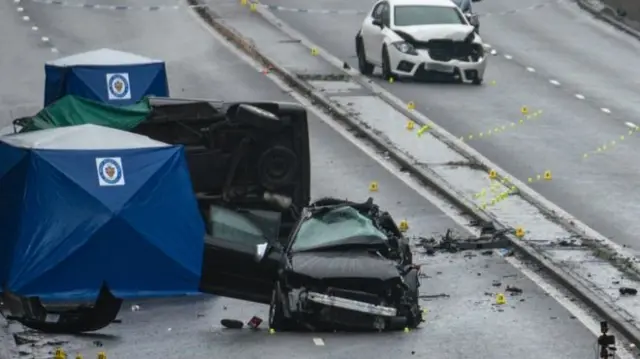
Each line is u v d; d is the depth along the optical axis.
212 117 81.62
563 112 125.81
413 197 97.56
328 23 169.88
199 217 69.19
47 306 70.31
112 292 65.25
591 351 65.62
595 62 152.25
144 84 101.56
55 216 65.81
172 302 75.69
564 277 77.69
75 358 63.75
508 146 112.44
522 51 157.38
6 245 66.69
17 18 165.25
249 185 82.38
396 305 68.12
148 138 72.62
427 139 113.50
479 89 135.25
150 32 160.38
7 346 65.44
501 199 96.25
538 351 65.31
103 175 67.44
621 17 177.38
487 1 192.75
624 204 96.38
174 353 64.25
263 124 80.38
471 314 71.69
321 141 113.50
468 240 85.94
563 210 94.75
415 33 137.00
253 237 76.25
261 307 74.88
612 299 74.38
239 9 176.88
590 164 107.44
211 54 149.50
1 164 68.38
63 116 81.69
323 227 72.31
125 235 65.94
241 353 64.06
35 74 137.25
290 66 142.25
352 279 67.75
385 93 131.25
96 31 159.50
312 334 67.88
